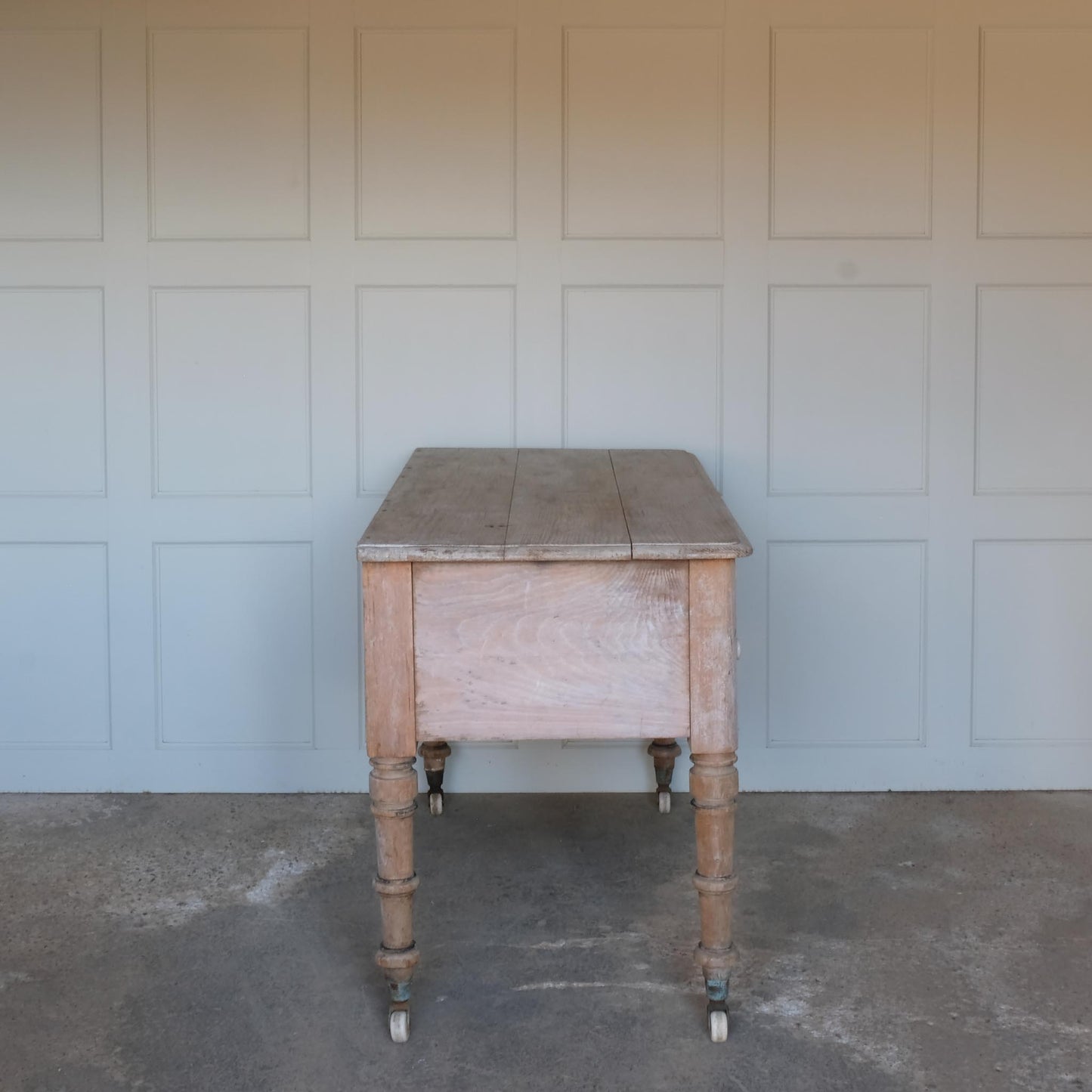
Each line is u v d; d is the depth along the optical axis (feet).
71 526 10.00
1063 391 9.86
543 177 9.75
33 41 9.67
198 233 9.82
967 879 8.32
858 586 10.01
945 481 9.91
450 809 9.87
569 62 9.68
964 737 10.11
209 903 8.01
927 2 9.60
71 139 9.74
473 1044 6.27
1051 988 6.77
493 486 7.91
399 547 6.24
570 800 10.09
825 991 6.75
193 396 9.91
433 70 9.68
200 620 10.07
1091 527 9.93
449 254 9.81
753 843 9.01
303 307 9.86
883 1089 5.80
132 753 10.18
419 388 9.90
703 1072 5.97
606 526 6.68
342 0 9.64
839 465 9.93
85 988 6.86
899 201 9.75
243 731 10.17
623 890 8.22
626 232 9.79
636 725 6.40
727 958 6.30
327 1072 6.01
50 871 8.54
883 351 9.85
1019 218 9.74
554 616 6.35
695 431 9.92
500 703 6.39
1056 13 9.61
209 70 9.68
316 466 9.95
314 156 9.74
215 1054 6.17
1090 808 9.72
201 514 9.98
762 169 9.73
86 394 9.91
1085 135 9.67
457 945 7.40
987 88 9.66
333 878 8.43
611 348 9.87
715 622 6.31
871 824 9.37
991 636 10.04
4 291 9.85
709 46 9.66
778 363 9.86
